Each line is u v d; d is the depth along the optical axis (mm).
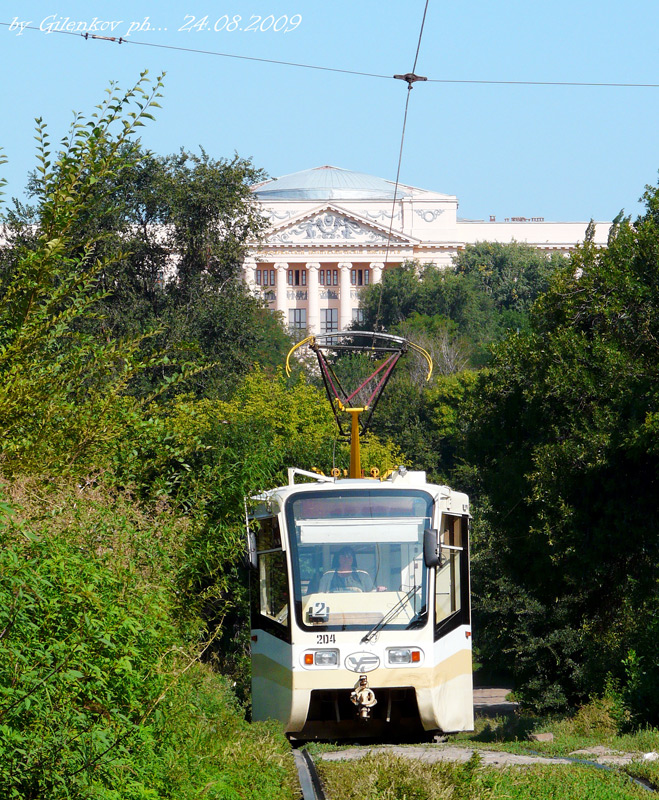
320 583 49062
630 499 85562
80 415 29547
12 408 27469
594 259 94500
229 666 78875
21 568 21000
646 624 82312
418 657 48125
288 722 47906
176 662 29438
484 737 75500
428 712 48000
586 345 89625
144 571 34656
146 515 37125
